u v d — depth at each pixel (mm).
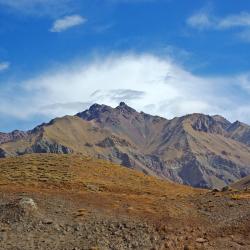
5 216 37062
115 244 33250
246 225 39531
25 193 46406
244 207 46875
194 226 39125
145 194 55656
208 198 52375
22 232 34469
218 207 47094
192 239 35188
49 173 62250
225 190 62031
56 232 35031
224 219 42031
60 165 68500
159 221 39438
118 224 37438
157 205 46250
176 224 39125
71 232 35250
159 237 35156
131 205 44875
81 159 75500
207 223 40750
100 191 54031
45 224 36375
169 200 50312
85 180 59438
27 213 37750
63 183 56000
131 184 62625
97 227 36531
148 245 33406
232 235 36719
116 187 57531
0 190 48250
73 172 63938
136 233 35562
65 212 39906
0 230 34594
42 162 70625
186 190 66062
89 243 33000
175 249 32812
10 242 32344
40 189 50812
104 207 42875
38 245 32125
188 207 47125
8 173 61594
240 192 59344
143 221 38875
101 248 31984
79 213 39781
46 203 42188
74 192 50000
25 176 59156
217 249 33094
